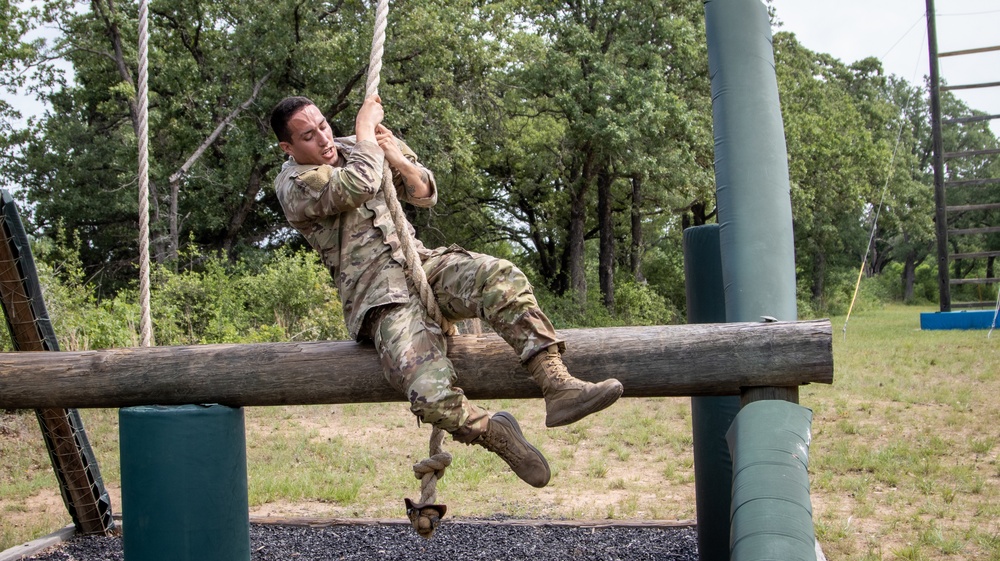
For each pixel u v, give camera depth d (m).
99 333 12.20
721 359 3.12
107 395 3.47
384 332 2.95
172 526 3.12
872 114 43.03
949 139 64.94
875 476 7.11
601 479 7.46
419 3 18.72
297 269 15.16
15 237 4.73
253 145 20.09
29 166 24.31
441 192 23.70
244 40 19.75
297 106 3.01
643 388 3.17
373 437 9.55
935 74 21.72
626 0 23.02
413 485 7.29
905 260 66.00
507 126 24.98
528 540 5.52
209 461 3.17
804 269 45.53
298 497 6.94
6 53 19.98
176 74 20.81
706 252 4.44
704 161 25.05
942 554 5.18
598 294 27.28
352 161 2.94
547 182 27.94
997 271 58.75
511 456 2.98
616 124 21.53
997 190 56.97
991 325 20.91
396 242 3.02
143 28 3.99
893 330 22.62
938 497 6.49
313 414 11.12
